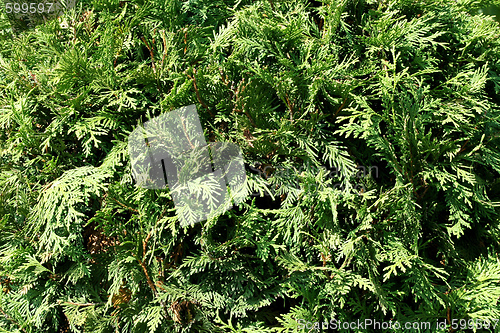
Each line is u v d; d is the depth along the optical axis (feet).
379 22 6.81
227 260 6.02
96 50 7.13
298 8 7.37
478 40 7.55
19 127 6.92
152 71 6.55
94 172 6.37
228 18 7.97
